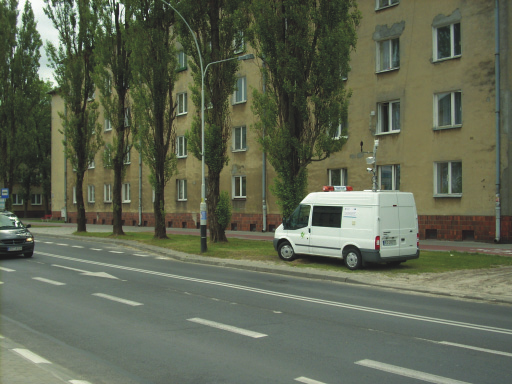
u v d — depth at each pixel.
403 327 7.56
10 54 41.81
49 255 19.16
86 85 31.52
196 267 15.76
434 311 8.91
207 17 21.41
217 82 21.14
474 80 21.80
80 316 8.23
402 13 24.39
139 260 17.75
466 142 21.98
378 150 25.16
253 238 25.98
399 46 24.52
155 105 24.75
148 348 6.31
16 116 41.78
